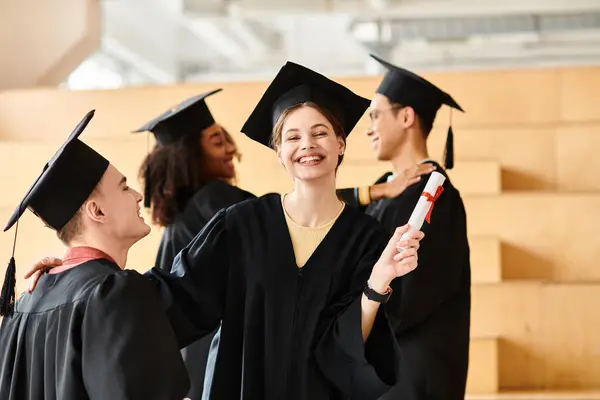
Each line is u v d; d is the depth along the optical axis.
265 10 12.09
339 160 3.22
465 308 4.03
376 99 4.29
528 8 12.36
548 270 7.00
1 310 2.85
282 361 3.06
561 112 7.59
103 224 2.86
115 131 7.79
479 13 12.66
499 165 7.34
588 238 6.98
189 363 4.11
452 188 4.07
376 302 2.98
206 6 12.20
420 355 3.84
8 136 8.01
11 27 9.13
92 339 2.59
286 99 3.16
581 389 6.42
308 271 3.11
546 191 7.49
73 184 2.82
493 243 6.86
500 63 16.16
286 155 3.11
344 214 3.19
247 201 3.26
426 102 4.23
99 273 2.71
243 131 3.26
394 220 3.96
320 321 3.08
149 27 15.52
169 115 4.36
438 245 3.89
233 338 3.15
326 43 16.61
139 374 2.57
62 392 2.60
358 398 3.01
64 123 7.94
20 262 7.20
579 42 14.73
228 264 3.18
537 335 6.48
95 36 9.30
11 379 2.79
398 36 13.76
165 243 4.32
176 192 4.34
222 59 17.55
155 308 2.67
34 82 9.12
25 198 2.80
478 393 6.32
